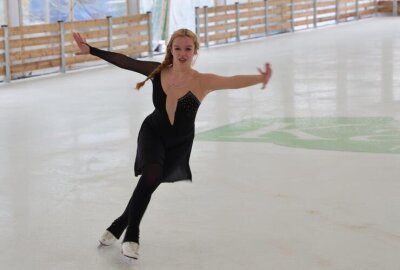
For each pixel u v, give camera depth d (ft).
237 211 17.01
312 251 14.15
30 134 28.55
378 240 14.65
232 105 34.14
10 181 20.83
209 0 71.61
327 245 14.46
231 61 55.52
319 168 20.93
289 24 83.05
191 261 13.85
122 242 13.87
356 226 15.60
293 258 13.80
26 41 49.06
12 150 25.45
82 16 56.59
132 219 13.58
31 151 25.16
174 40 13.52
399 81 40.11
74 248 14.82
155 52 64.54
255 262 13.67
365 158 21.95
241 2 76.84
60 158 23.85
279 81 42.57
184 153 13.89
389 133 25.79
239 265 13.56
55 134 28.35
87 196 18.94
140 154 13.64
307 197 17.99
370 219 16.06
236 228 15.75
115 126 29.76
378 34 74.23
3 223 16.67
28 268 13.74
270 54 59.82
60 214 17.33
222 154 23.29
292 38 75.31
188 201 17.97
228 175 20.49
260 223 16.02
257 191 18.74
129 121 30.89
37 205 18.17
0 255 14.49
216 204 17.63
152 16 63.31
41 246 14.99
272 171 20.79
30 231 16.02
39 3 52.21
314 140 25.05
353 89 37.81
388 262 13.43
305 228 15.58
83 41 14.01
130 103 36.32
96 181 20.56
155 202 17.94
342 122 28.43
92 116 32.55
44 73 52.06
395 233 15.07
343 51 59.16
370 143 24.12
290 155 22.77
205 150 23.98
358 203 17.31
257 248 14.44
